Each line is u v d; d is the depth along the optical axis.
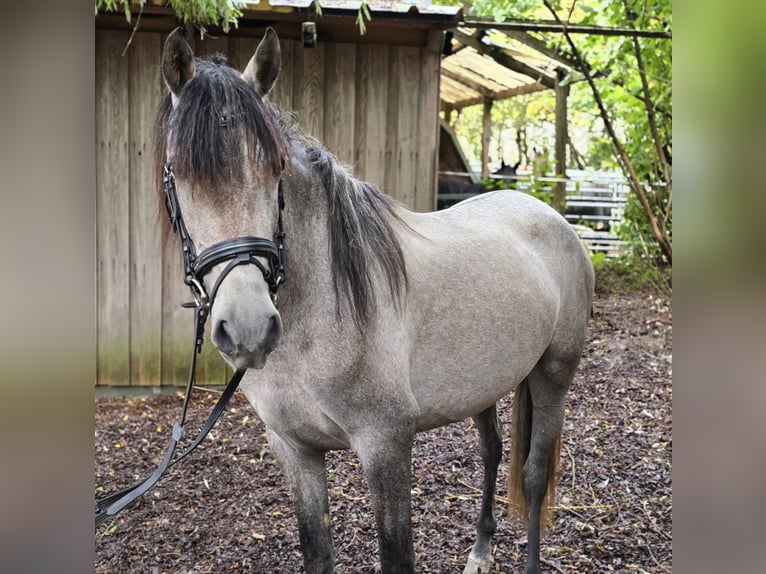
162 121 1.80
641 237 7.03
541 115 16.16
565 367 2.81
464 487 3.48
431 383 2.19
